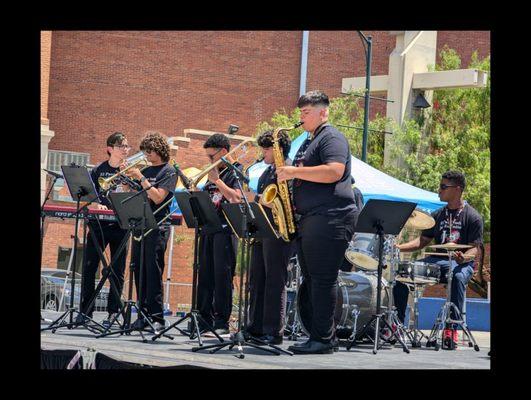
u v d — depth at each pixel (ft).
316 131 22.93
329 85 86.63
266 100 85.15
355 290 27.27
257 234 22.52
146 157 27.71
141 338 25.43
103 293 45.24
